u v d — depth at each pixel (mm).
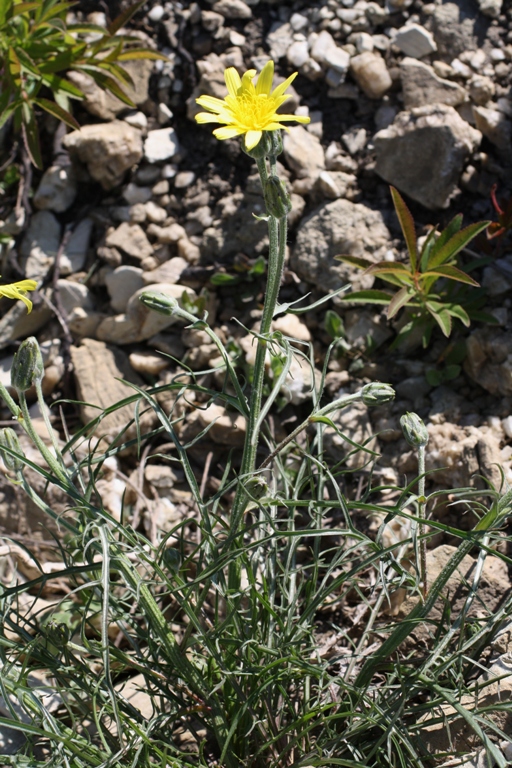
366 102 735
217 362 691
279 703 559
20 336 731
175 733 564
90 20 772
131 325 708
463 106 723
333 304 694
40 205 744
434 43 737
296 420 677
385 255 697
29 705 527
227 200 725
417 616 528
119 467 685
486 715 539
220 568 505
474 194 710
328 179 709
